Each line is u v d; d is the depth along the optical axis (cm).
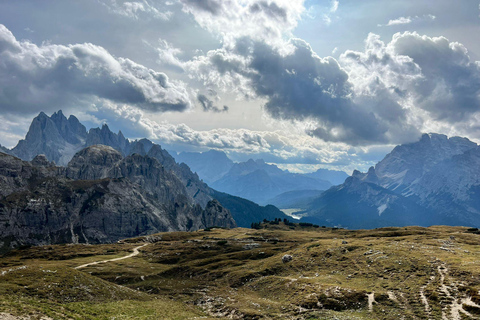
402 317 6031
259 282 10388
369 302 6906
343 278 9112
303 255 12456
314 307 7194
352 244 12475
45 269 8825
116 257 17988
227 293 9844
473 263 7944
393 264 9094
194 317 7494
